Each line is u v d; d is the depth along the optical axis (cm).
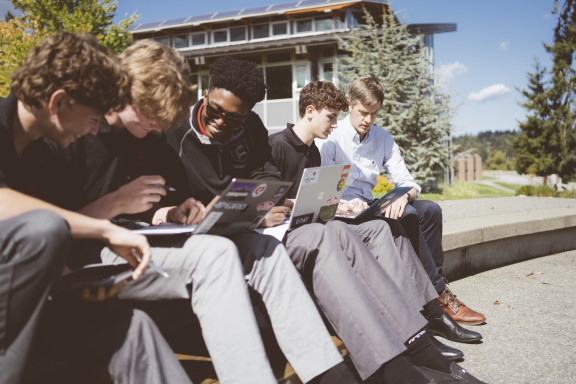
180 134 223
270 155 260
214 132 222
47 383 143
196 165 227
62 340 134
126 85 147
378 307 211
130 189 170
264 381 146
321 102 278
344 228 215
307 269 199
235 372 146
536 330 315
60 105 135
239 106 211
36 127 146
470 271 477
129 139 197
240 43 2180
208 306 151
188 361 184
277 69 2027
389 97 1405
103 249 178
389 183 1273
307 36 2008
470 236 449
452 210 784
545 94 2488
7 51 988
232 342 147
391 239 240
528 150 2566
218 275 152
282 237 194
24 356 117
